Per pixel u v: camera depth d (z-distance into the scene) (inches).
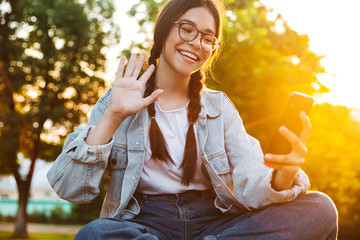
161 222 67.6
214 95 81.2
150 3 462.9
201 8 73.6
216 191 72.5
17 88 727.7
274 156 58.9
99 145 65.1
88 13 765.3
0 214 1325.0
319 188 543.5
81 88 744.3
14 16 746.2
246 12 492.1
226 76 433.7
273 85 433.7
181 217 70.0
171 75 76.4
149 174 72.7
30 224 1200.8
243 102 434.9
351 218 648.4
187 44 72.7
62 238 768.9
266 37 527.8
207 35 73.8
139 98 65.0
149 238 56.5
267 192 62.8
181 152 74.3
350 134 613.9
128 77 66.0
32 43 767.7
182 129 75.5
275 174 62.7
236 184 71.6
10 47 746.2
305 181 64.5
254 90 426.3
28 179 803.4
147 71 66.8
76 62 776.9
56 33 756.0
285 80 435.8
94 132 65.9
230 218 70.4
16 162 805.2
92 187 66.5
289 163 59.0
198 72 77.9
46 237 790.5
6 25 748.6
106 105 75.7
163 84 77.6
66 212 1256.8
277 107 432.5
